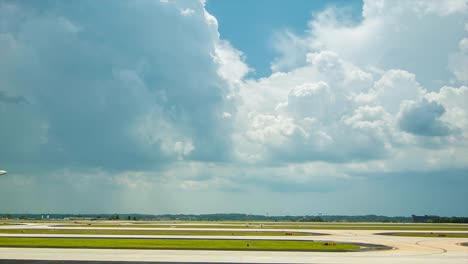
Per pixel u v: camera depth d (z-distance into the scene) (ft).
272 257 169.48
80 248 195.72
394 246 227.81
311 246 217.36
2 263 146.72
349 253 188.96
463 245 237.86
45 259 156.25
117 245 208.95
